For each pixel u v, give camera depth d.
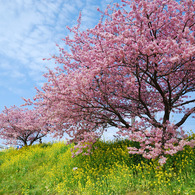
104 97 6.60
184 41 4.63
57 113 6.77
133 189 5.18
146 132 5.35
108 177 6.00
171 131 5.66
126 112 7.92
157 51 4.94
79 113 7.06
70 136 7.46
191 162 5.60
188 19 5.46
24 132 17.64
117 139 9.39
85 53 6.79
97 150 8.26
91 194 5.36
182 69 5.75
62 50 9.23
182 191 4.45
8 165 10.15
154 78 6.06
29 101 8.01
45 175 7.97
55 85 6.87
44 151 12.08
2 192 7.09
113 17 5.90
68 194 5.88
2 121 17.08
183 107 8.31
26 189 7.07
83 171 6.93
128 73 6.55
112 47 5.86
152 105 8.22
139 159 6.77
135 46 5.11
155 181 5.05
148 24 5.71
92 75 5.93
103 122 7.25
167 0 5.82
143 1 4.98
